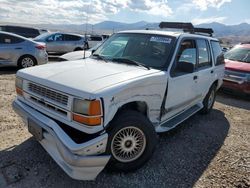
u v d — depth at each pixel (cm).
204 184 322
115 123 299
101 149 280
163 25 629
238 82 801
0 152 355
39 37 1630
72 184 300
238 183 329
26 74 338
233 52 944
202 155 397
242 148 435
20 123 455
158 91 353
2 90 668
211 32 650
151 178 325
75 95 273
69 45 1653
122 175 325
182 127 513
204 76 513
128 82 302
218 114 630
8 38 973
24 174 311
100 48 470
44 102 307
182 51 416
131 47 423
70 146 264
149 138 330
